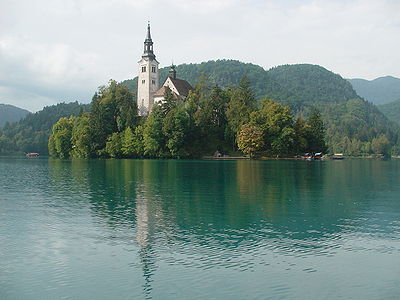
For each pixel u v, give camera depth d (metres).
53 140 174.12
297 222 32.34
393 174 80.50
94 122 153.25
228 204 40.34
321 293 19.05
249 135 134.38
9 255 23.91
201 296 18.64
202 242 26.41
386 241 27.02
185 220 32.81
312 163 119.75
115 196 45.34
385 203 41.66
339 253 24.44
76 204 40.06
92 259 23.16
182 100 165.25
